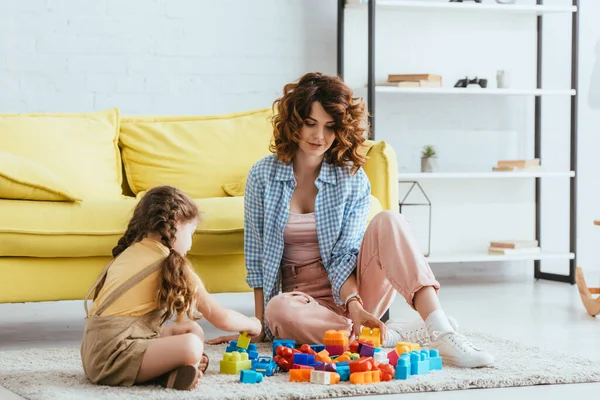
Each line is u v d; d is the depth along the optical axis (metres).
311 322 2.79
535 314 3.89
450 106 5.19
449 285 4.94
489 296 4.51
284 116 2.87
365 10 5.02
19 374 2.46
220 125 4.08
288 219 2.96
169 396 2.15
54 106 4.60
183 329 2.44
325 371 2.31
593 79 5.30
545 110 5.35
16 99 4.55
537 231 5.33
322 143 2.85
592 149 5.48
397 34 5.11
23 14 4.55
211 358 2.69
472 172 5.02
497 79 5.06
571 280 5.02
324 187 2.96
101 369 2.29
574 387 2.36
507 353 2.77
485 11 5.11
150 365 2.24
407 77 4.80
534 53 5.34
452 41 5.19
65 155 3.76
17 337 3.43
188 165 3.93
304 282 2.99
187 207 2.38
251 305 4.45
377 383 2.29
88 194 3.73
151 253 2.32
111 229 3.15
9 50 4.53
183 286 2.27
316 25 4.97
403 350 2.51
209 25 4.81
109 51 4.67
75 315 4.05
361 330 2.68
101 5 4.65
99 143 3.88
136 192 3.95
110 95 4.68
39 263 3.14
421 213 5.18
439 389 2.30
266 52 4.90
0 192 3.12
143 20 4.71
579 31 5.41
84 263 3.19
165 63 4.75
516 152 5.31
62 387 2.28
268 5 4.89
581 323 3.64
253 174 3.01
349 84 5.02
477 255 4.87
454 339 2.54
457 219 5.25
